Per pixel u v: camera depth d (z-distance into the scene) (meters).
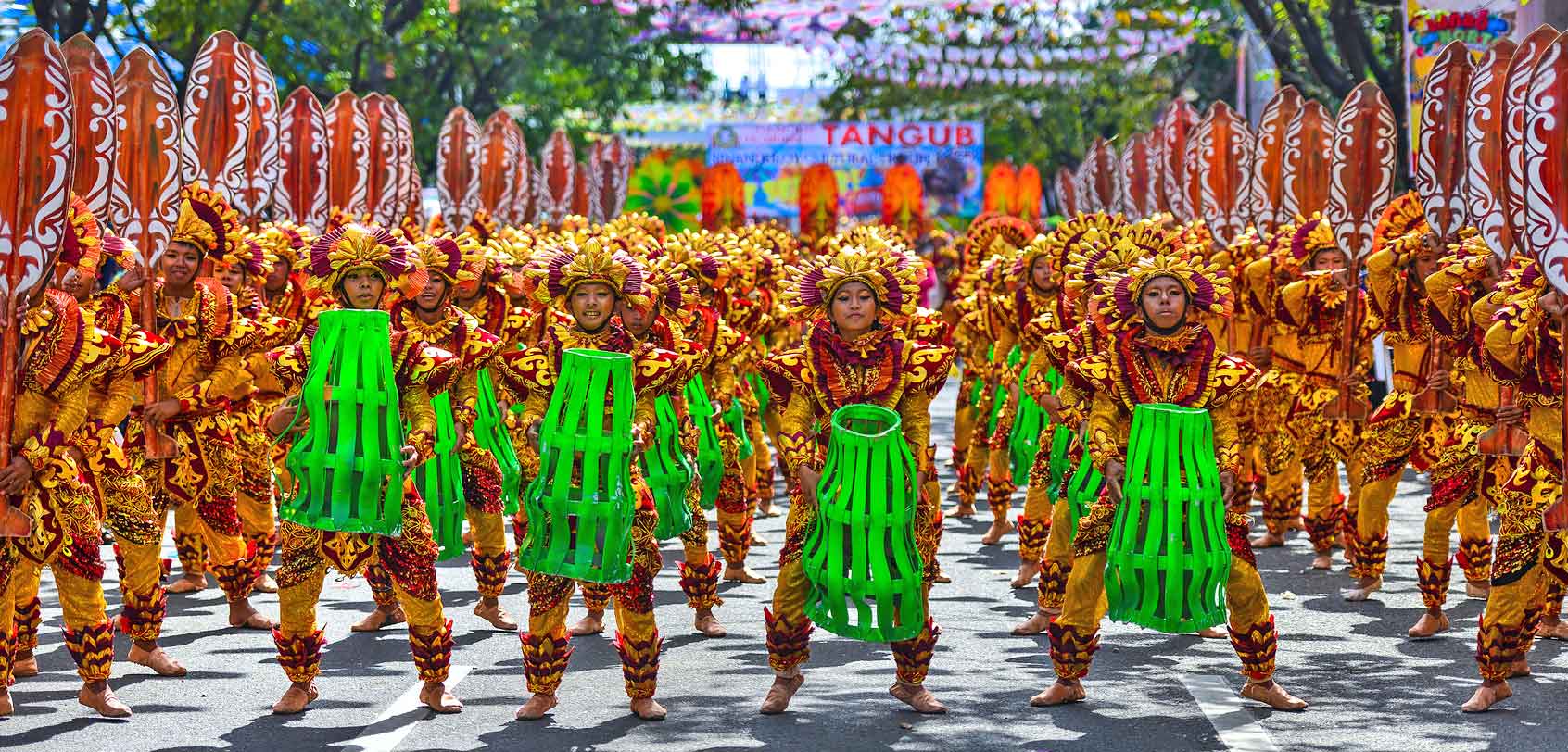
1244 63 26.91
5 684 6.82
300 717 6.87
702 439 8.83
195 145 10.57
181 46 23.11
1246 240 11.20
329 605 9.40
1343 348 10.22
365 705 7.08
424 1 27.33
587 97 33.34
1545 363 6.66
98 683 6.84
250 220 10.93
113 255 7.60
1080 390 6.80
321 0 24.25
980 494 14.36
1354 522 10.09
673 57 32.59
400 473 6.56
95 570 6.79
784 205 32.19
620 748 6.38
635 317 7.41
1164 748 6.34
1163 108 35.97
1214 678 7.52
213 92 10.59
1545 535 6.69
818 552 6.50
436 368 6.67
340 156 13.23
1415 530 12.25
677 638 8.55
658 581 10.23
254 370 8.97
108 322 7.42
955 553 11.23
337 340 6.57
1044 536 9.87
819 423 6.71
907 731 6.62
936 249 21.02
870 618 6.51
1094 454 6.62
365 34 24.84
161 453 8.20
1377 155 11.19
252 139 10.81
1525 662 7.49
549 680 6.80
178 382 8.34
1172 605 6.45
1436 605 8.43
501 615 8.80
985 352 12.11
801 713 6.93
